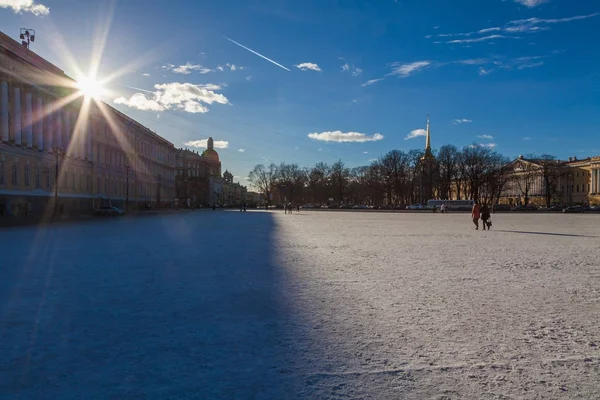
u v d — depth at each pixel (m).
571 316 7.27
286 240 21.67
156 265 12.84
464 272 11.82
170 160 103.69
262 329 6.56
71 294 8.88
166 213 70.75
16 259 14.02
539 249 17.80
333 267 12.67
